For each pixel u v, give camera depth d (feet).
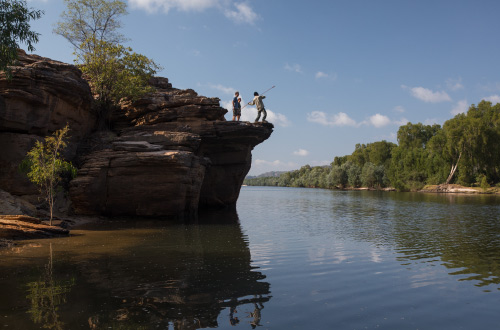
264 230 56.08
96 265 29.73
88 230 51.96
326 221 71.15
